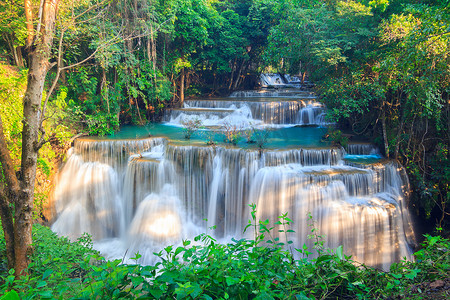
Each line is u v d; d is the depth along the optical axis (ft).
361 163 41.55
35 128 20.57
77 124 53.47
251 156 41.50
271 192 39.70
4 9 40.93
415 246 39.09
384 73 37.99
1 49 52.29
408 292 11.34
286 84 108.06
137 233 42.93
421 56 29.94
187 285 8.02
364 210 35.65
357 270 11.91
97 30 43.86
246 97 80.69
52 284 16.89
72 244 27.02
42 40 20.51
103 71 53.67
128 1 52.54
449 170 41.32
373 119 51.03
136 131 59.06
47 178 45.27
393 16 40.06
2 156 19.61
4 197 20.02
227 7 88.69
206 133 55.52
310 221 37.65
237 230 42.32
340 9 52.95
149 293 8.94
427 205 42.80
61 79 53.26
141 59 63.26
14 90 35.81
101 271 8.96
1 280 20.72
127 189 45.65
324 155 43.21
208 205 44.27
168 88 67.10
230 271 9.59
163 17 58.18
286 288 10.21
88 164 47.55
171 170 44.75
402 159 44.86
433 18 27.53
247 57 87.04
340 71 51.80
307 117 65.41
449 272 12.48
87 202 47.11
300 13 54.08
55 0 21.16
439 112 38.99
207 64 89.66
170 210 43.27
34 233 28.43
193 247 10.78
